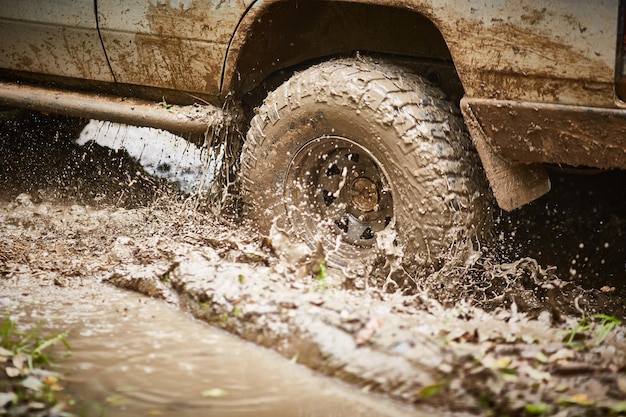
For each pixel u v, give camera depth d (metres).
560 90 5.96
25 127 9.39
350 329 5.19
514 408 4.52
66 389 4.97
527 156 6.26
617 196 8.02
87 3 7.69
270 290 5.82
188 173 9.06
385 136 6.55
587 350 5.20
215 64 7.34
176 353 5.37
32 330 5.73
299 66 7.68
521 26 6.00
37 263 7.04
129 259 6.95
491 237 6.93
